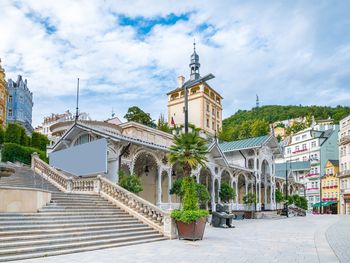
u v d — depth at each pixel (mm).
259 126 90062
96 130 22641
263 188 48250
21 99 104438
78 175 22203
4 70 68875
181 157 16109
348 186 63281
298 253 12172
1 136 38938
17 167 23328
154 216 16891
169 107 79000
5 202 13344
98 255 11320
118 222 15867
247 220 34406
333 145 78938
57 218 14117
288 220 36156
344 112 106375
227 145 45500
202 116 72250
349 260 10766
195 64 73438
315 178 77312
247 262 10305
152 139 33438
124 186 20672
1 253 10195
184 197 16312
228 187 33375
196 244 14305
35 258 10602
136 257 10969
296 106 145250
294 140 90062
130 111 59406
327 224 29141
